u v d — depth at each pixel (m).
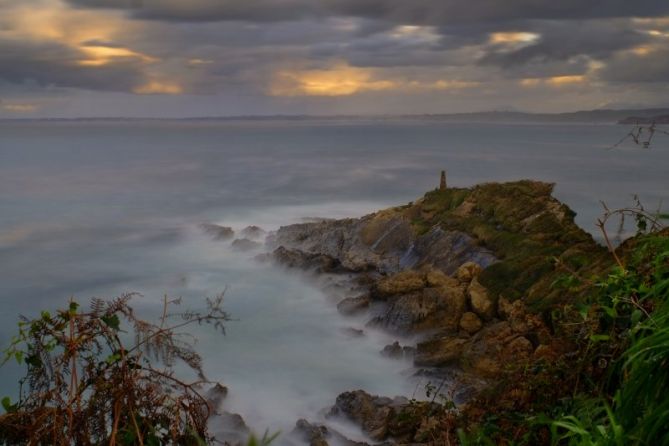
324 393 19.11
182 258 38.41
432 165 112.00
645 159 129.50
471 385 16.58
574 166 111.81
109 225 50.84
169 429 3.79
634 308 4.68
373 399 16.58
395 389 18.78
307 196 66.25
